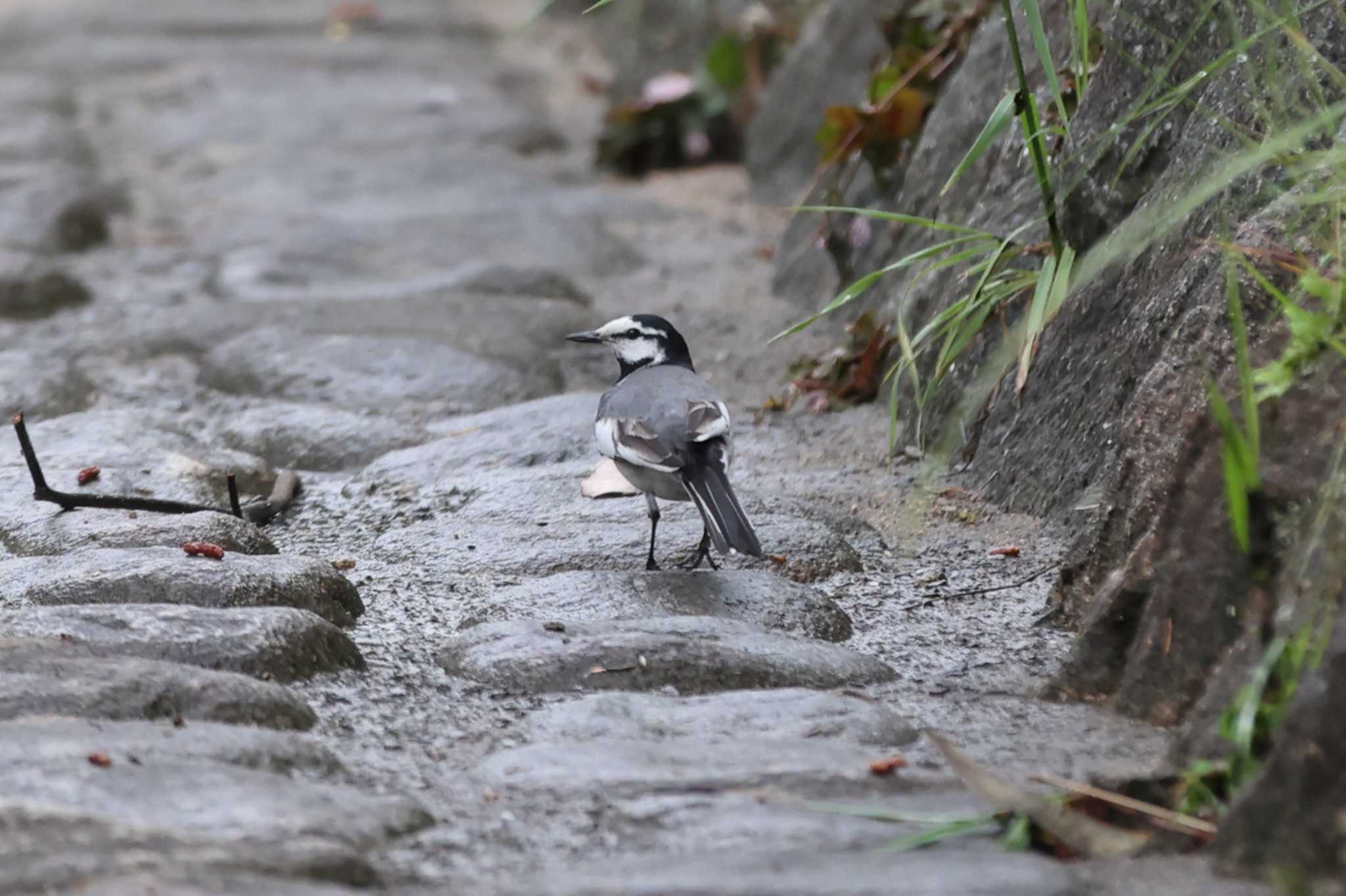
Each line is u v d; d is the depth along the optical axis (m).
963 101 14.86
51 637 8.35
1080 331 11.52
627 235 21.03
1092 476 10.97
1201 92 11.07
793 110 21.58
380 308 16.94
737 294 18.14
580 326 16.80
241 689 7.86
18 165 23.42
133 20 35.94
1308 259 8.46
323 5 38.12
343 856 6.15
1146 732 7.88
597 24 33.81
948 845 6.39
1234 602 7.69
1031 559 10.72
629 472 9.98
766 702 7.98
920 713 8.24
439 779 7.29
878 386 14.17
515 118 27.14
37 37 34.78
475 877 6.28
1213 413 7.82
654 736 7.72
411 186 23.36
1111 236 10.07
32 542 10.71
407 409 14.51
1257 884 5.91
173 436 13.42
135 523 10.79
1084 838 6.43
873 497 11.95
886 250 15.65
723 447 9.67
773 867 6.04
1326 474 7.33
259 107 28.03
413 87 29.78
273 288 18.53
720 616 9.47
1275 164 9.73
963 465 12.25
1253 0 9.23
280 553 11.02
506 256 19.67
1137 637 8.22
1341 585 6.61
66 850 6.04
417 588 10.33
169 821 6.32
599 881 5.93
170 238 21.34
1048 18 13.78
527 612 9.59
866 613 9.96
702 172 24.14
